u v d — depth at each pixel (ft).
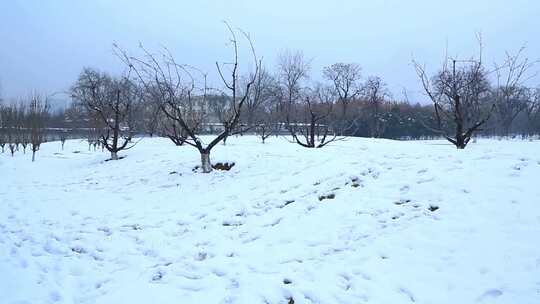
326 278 17.83
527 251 16.70
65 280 20.24
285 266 19.44
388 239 19.89
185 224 27.17
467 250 17.67
